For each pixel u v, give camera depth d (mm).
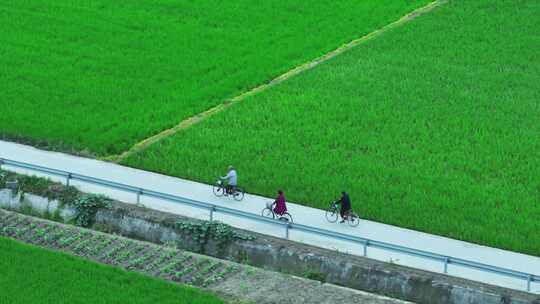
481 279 95438
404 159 122312
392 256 99438
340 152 124000
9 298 90375
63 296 90875
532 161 121625
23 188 109875
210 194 113750
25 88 142875
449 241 104562
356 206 110750
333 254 95875
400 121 131875
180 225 101000
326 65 149625
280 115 134000
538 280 90125
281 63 151250
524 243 104125
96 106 137875
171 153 124125
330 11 169500
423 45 155750
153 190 113750
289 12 169125
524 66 148500
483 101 137500
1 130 129375
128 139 128250
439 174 118562
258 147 124750
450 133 128750
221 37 160375
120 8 170125
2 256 97125
